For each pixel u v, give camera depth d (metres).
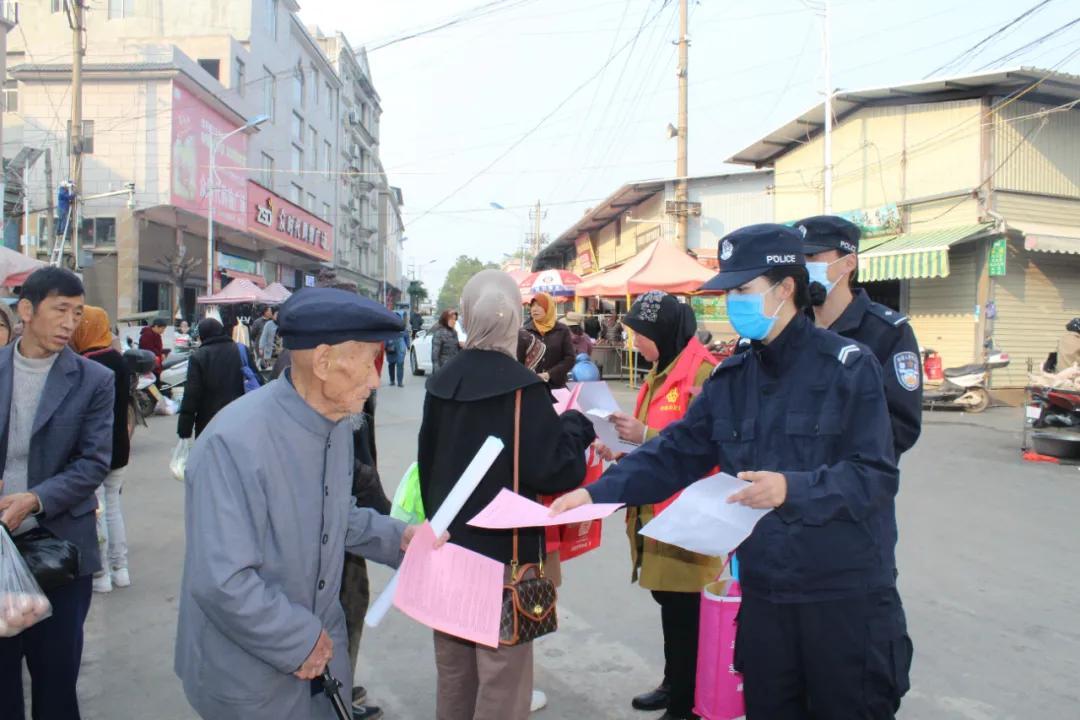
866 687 2.01
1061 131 14.62
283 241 28.69
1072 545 5.68
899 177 15.69
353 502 2.21
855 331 2.60
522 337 5.12
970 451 9.43
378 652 3.96
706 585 2.79
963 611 4.43
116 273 20.55
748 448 2.11
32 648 2.57
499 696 2.35
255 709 1.73
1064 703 3.39
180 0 27.28
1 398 2.60
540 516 2.01
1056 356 10.22
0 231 14.84
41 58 26.31
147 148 20.50
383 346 1.92
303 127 35.47
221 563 1.61
